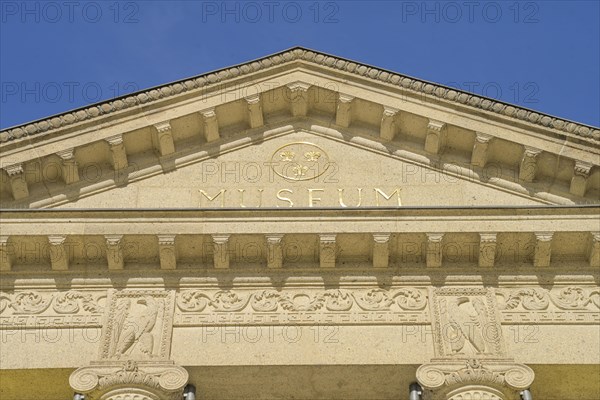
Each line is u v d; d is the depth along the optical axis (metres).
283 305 27.56
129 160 30.16
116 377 25.91
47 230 27.52
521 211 27.83
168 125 29.94
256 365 26.61
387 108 30.33
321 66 31.06
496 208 27.80
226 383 26.89
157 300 27.66
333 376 26.81
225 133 30.89
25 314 27.34
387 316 27.41
